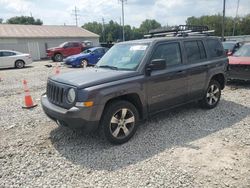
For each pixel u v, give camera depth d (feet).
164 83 15.40
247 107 20.16
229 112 18.86
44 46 102.27
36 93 28.35
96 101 12.32
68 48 76.48
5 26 106.63
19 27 108.78
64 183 10.28
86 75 13.82
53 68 56.65
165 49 15.90
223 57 20.33
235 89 27.40
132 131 14.20
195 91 17.81
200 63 17.89
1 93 29.14
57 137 14.93
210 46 19.40
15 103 23.91
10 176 10.89
